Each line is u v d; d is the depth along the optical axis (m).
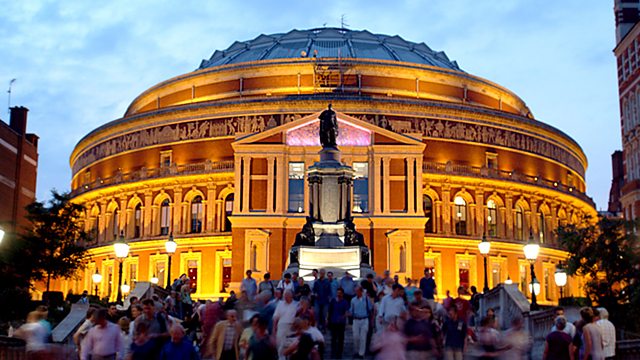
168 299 34.91
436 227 81.81
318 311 32.44
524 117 90.06
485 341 21.58
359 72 90.56
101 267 87.25
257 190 73.38
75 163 101.94
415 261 72.19
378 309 30.08
